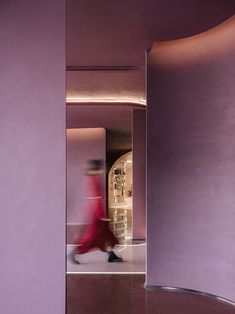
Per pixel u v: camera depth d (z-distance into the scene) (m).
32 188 2.52
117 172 24.81
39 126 2.54
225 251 4.45
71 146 13.73
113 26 4.70
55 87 2.56
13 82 2.53
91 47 5.42
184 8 4.23
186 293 4.80
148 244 5.17
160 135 5.21
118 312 4.13
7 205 2.50
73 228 11.95
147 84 5.37
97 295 4.77
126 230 11.41
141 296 4.72
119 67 6.34
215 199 4.62
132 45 5.35
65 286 2.52
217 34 4.74
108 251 6.78
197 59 4.95
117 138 15.12
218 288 4.52
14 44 2.55
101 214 6.69
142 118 9.40
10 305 2.48
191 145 4.93
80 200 13.50
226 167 4.50
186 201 4.94
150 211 5.21
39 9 2.57
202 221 4.75
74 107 9.22
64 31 2.58
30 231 2.51
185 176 4.97
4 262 2.49
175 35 4.99
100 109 9.58
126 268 6.30
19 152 2.52
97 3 4.12
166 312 4.12
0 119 2.51
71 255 6.81
